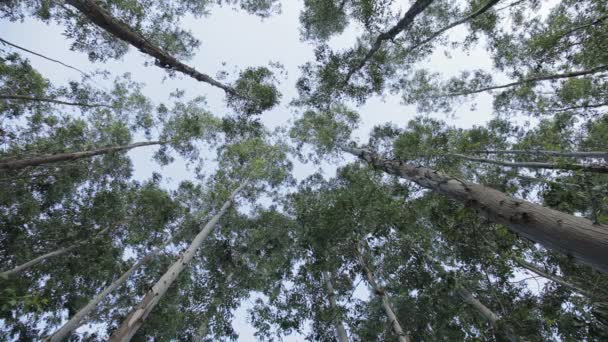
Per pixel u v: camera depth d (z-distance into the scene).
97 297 8.37
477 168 10.20
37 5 8.59
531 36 11.19
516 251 6.58
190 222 13.25
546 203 5.46
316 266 8.42
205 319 11.03
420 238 9.21
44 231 10.80
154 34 9.82
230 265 13.24
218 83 9.55
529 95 11.73
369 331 10.31
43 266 10.58
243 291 12.91
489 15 9.68
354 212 8.61
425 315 9.44
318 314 8.95
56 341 6.75
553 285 6.24
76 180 11.95
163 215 12.06
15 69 9.63
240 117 11.43
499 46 11.95
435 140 9.60
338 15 10.16
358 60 9.16
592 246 2.54
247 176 14.98
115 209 12.00
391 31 8.10
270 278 12.77
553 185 5.42
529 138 10.68
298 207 11.30
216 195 13.87
